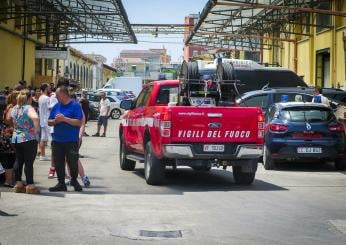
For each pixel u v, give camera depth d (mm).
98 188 11578
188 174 14391
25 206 9398
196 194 10992
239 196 10773
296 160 15328
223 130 11641
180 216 8750
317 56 33594
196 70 12922
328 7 31234
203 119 11539
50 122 10961
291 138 15039
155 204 9766
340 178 13734
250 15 38219
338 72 29406
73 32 46531
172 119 11422
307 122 15109
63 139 10953
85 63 71938
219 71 13414
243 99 17531
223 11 33750
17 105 10633
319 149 15016
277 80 21938
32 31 38406
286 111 15320
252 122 11766
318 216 8883
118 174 14102
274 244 7137
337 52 29703
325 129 15086
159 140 11555
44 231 7691
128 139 14414
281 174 14508
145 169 12539
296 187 12086
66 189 11125
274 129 15188
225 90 13180
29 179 10625
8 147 11344
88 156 18625
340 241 7336
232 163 11867
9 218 8477
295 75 22016
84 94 20672
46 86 16219
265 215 8906
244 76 21750
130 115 14336
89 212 8953
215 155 11617
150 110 12391
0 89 31312
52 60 48312
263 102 17609
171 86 13234
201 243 7148
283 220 8547
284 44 41969
